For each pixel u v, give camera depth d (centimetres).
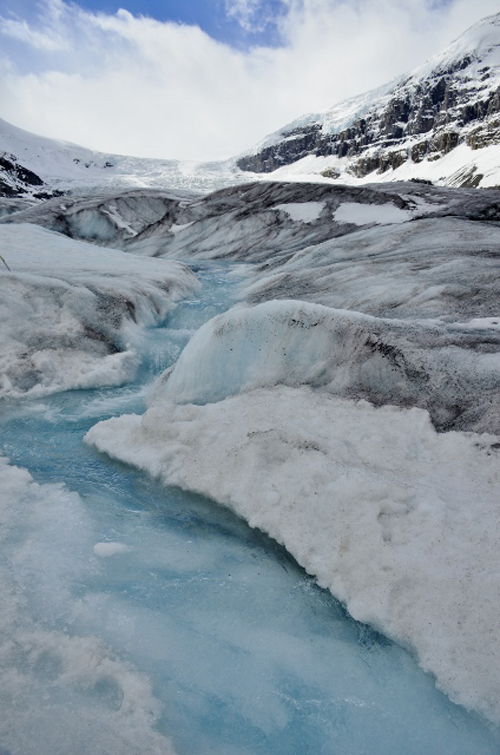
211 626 276
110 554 327
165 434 452
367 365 507
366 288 820
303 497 338
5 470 420
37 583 296
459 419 430
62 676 237
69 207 2578
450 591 257
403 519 307
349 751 215
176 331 839
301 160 16025
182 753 208
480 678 224
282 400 490
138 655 254
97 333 743
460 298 692
